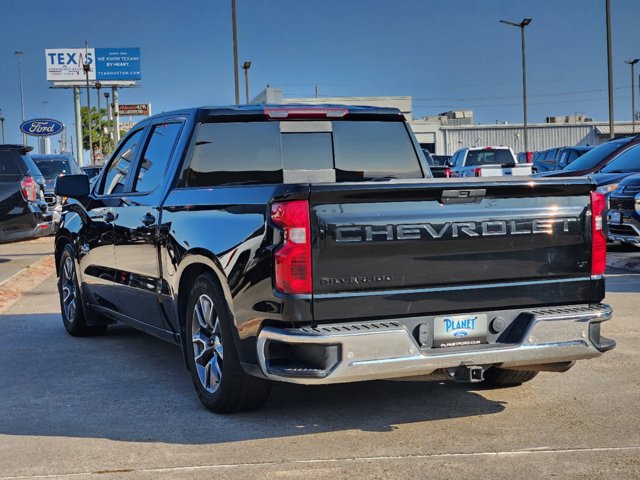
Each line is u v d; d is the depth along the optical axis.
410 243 4.49
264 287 4.49
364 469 4.21
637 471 4.11
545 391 5.66
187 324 5.43
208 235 5.03
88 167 29.55
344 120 6.16
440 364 4.51
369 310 4.47
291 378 4.38
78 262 7.61
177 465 4.32
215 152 5.86
